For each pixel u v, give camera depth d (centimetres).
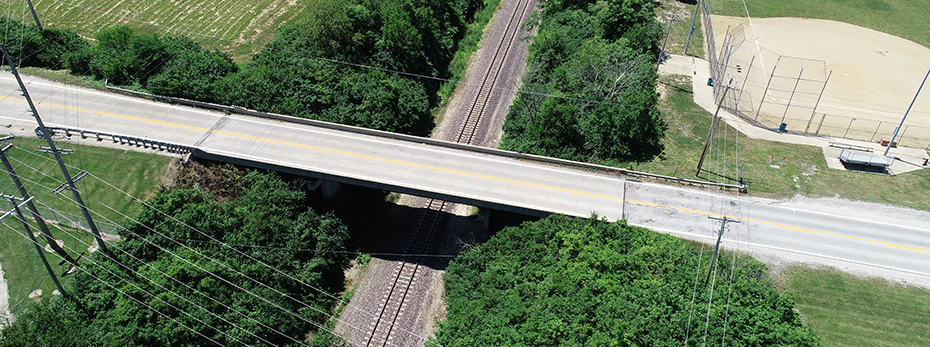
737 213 6066
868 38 10250
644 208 5988
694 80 8731
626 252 5369
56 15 9269
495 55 9219
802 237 5834
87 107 6788
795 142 7394
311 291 5769
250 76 7094
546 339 4553
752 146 7294
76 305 4784
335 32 7712
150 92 7031
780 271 5475
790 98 8075
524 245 5547
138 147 6316
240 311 5181
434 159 6338
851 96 8494
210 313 5031
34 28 7781
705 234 5759
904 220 6116
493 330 4838
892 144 7331
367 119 7138
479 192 5884
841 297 5272
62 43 7781
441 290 5897
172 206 5612
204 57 7350
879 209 6262
